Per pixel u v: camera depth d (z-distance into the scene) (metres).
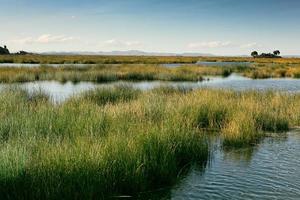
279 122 14.27
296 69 51.56
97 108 13.30
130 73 39.69
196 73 44.88
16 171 7.17
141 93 21.03
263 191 7.87
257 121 14.25
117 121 11.30
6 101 14.28
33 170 7.31
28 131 10.23
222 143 11.83
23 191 6.93
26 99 17.02
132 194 7.71
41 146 8.67
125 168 7.93
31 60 85.38
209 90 20.14
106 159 7.91
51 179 7.13
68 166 7.43
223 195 7.66
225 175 8.87
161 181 8.38
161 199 7.49
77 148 8.12
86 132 10.13
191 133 10.59
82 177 7.32
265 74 45.44
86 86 31.06
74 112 12.71
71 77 36.66
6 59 83.19
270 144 11.88
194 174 8.95
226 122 13.82
